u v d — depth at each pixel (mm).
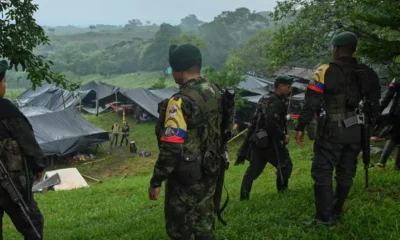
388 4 4062
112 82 127000
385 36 4340
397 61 3986
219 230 3961
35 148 3385
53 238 5504
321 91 3555
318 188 3689
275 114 5133
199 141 2795
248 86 42812
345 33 3643
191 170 2762
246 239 3686
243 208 4871
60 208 10398
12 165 3324
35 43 6750
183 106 2725
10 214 3455
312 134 3672
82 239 5141
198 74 2889
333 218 3807
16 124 3311
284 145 5340
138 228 5109
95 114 41969
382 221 3564
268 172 10555
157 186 2756
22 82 117688
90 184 21953
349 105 3549
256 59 72188
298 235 3586
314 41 20125
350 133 3570
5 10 6539
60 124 27656
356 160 3789
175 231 2910
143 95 39531
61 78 7277
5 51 6477
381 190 4555
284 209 4332
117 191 12555
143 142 32531
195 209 2857
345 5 17703
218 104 2885
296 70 40406
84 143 26938
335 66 3562
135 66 143500
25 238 3539
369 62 4281
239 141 30938
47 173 20141
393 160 8117
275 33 22719
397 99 5918
